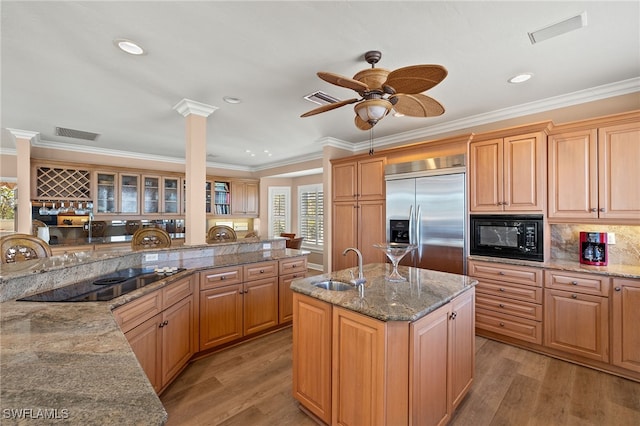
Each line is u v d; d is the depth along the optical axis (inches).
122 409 28.1
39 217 188.2
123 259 100.3
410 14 70.8
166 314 85.7
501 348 115.2
